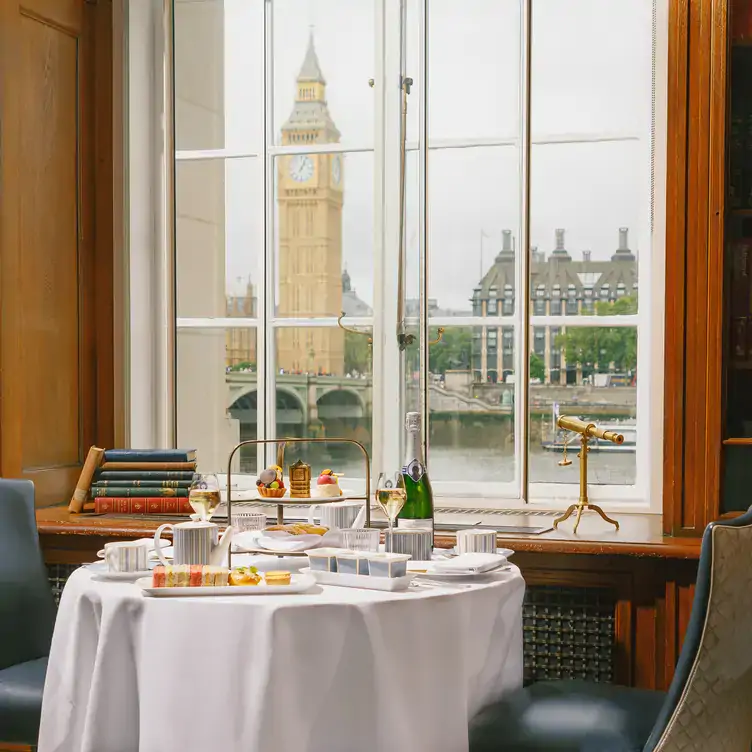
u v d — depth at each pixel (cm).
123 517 288
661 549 241
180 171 328
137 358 323
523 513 295
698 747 175
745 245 250
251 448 323
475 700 195
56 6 303
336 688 175
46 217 302
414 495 236
